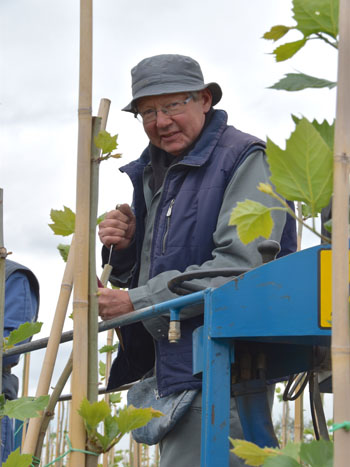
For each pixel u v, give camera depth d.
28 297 3.26
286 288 1.46
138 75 2.67
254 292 1.51
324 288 1.40
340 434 0.71
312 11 0.81
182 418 2.32
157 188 2.73
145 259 2.67
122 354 2.66
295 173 0.77
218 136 2.60
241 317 1.53
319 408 2.02
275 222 2.37
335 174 0.74
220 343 1.61
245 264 2.28
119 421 1.11
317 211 0.77
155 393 2.45
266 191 0.78
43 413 1.51
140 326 2.63
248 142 2.50
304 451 0.80
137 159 2.89
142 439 2.41
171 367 2.33
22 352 2.09
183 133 2.63
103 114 1.80
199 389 2.29
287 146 0.76
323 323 1.38
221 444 1.60
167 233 2.50
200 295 1.67
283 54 0.86
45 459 4.59
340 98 0.74
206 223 2.43
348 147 0.74
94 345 1.19
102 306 2.33
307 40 0.84
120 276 2.88
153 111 2.65
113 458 4.31
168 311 1.84
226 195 2.43
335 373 0.72
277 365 2.01
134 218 2.80
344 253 0.73
